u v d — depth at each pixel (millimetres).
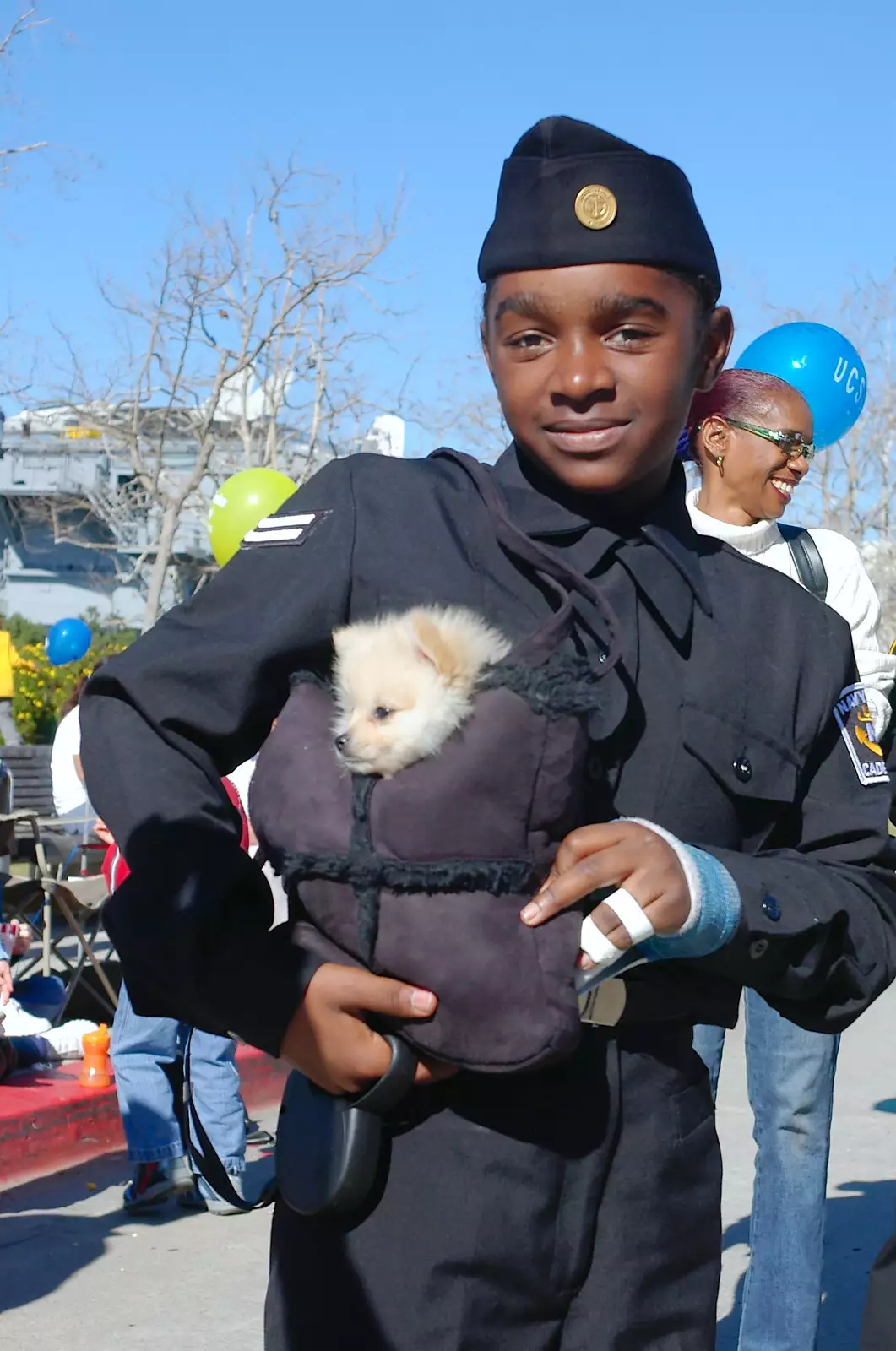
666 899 1661
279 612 1819
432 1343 1687
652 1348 1813
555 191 1869
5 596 41875
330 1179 1688
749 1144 6254
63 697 17938
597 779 1832
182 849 1703
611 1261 1786
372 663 1649
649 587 1915
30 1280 4727
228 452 24172
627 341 1896
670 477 2084
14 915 7078
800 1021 2055
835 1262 4996
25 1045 6512
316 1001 1642
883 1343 2936
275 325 21500
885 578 23344
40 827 8555
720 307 2084
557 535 1900
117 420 23781
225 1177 1933
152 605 22312
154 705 1777
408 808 1617
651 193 1882
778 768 1961
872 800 2104
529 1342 1746
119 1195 5637
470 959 1599
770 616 2045
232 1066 5477
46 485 35781
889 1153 6129
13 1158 5711
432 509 1903
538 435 1929
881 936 1986
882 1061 7789
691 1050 1945
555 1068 1766
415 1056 1670
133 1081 5348
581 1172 1759
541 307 1881
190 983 1680
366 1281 1713
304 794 1678
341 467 1963
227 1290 4672
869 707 2150
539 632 1706
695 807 1894
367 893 1619
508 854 1632
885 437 24078
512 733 1616
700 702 1904
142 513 27703
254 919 1749
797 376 4727
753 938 1783
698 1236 1879
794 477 3803
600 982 1720
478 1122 1721
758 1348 3748
